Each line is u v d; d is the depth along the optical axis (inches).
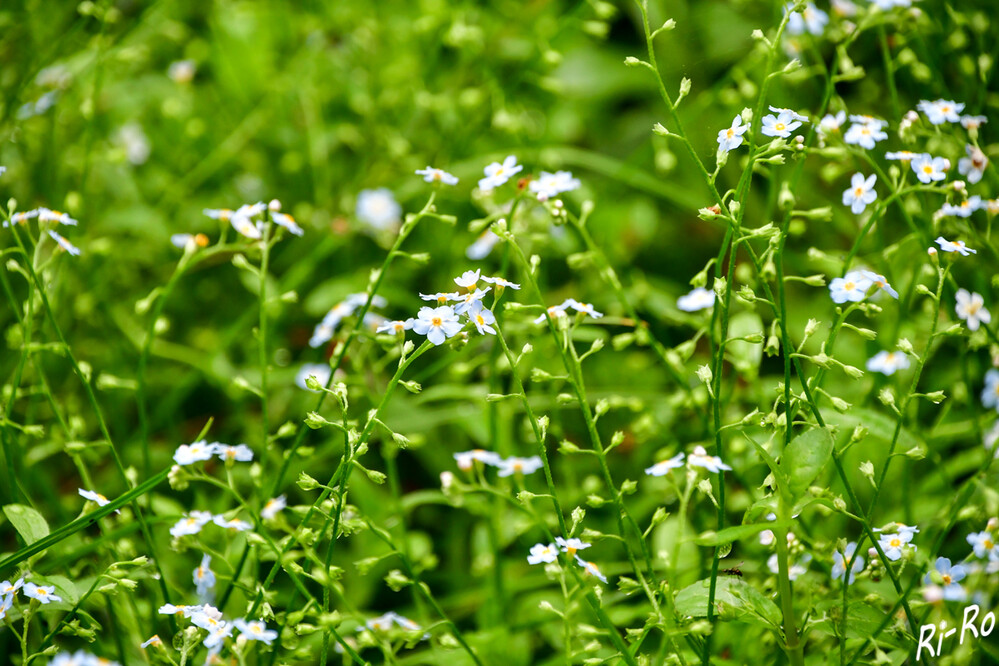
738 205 123.9
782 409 136.0
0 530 189.9
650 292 218.4
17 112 212.8
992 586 140.3
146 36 267.7
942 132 179.8
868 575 126.8
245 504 132.5
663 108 264.8
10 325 216.5
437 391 184.1
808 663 141.2
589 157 221.9
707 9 263.4
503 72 274.7
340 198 263.4
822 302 221.6
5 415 148.1
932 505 168.6
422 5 270.4
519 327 171.8
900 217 227.9
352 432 129.1
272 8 295.3
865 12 194.9
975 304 155.9
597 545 187.5
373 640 130.3
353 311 192.4
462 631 184.5
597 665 122.0
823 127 150.8
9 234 217.6
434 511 212.5
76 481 215.6
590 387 223.5
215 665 121.7
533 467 152.9
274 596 130.1
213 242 264.1
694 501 173.3
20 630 164.2
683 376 161.0
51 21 239.1
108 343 224.8
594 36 276.4
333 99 284.2
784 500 112.4
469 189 249.6
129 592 138.2
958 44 192.7
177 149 279.9
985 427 170.1
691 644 129.3
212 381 223.9
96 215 243.3
